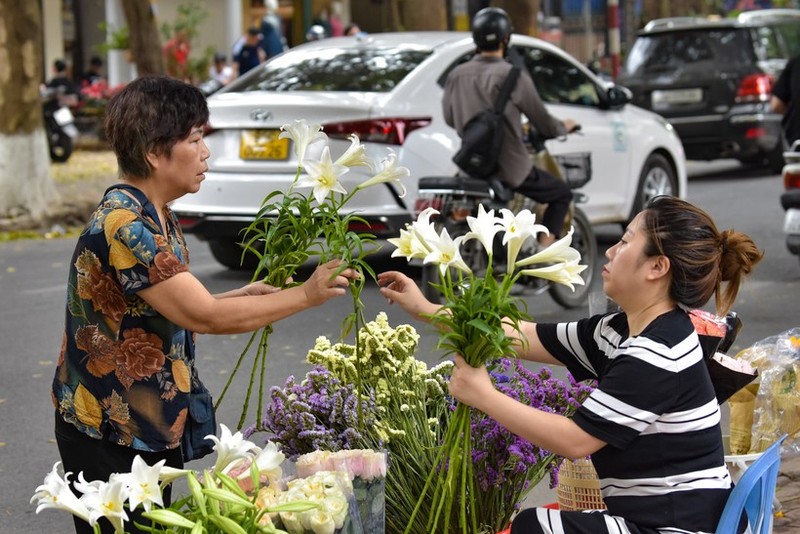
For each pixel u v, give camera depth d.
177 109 3.67
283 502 3.41
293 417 4.32
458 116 9.78
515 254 3.64
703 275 3.67
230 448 3.42
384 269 12.30
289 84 11.35
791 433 5.13
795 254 11.34
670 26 20.08
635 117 13.33
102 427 3.69
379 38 12.06
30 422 7.57
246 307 3.68
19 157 16.31
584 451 3.60
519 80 9.63
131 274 3.59
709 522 3.61
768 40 19.83
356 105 10.42
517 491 4.41
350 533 3.52
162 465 3.37
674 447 3.60
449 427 3.87
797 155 11.17
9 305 11.23
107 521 3.74
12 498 6.29
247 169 10.81
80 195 18.19
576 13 42.94
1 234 15.89
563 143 11.98
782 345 5.28
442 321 3.65
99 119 25.83
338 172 3.83
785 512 5.45
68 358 3.74
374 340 4.38
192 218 11.03
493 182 9.68
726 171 21.36
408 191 10.35
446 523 3.88
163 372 3.70
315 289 3.73
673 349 3.61
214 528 3.24
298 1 35.78
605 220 12.78
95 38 33.78
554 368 8.28
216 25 33.34
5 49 15.99
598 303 5.13
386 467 4.02
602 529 3.65
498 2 23.17
